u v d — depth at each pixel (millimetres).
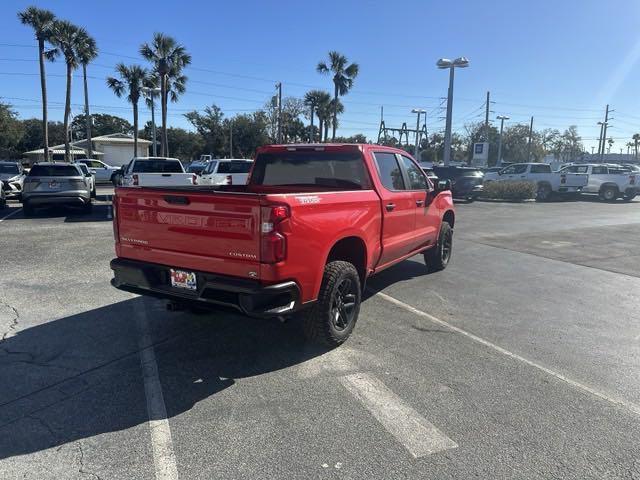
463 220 15570
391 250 5676
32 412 3350
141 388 3727
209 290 3922
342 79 43406
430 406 3512
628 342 4859
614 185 24984
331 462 2850
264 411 3412
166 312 5488
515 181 25234
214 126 70000
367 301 6145
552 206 21766
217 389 3730
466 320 5457
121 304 5727
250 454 2912
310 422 3279
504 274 7816
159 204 4152
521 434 3166
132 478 2678
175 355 4359
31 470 2730
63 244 9289
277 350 4500
